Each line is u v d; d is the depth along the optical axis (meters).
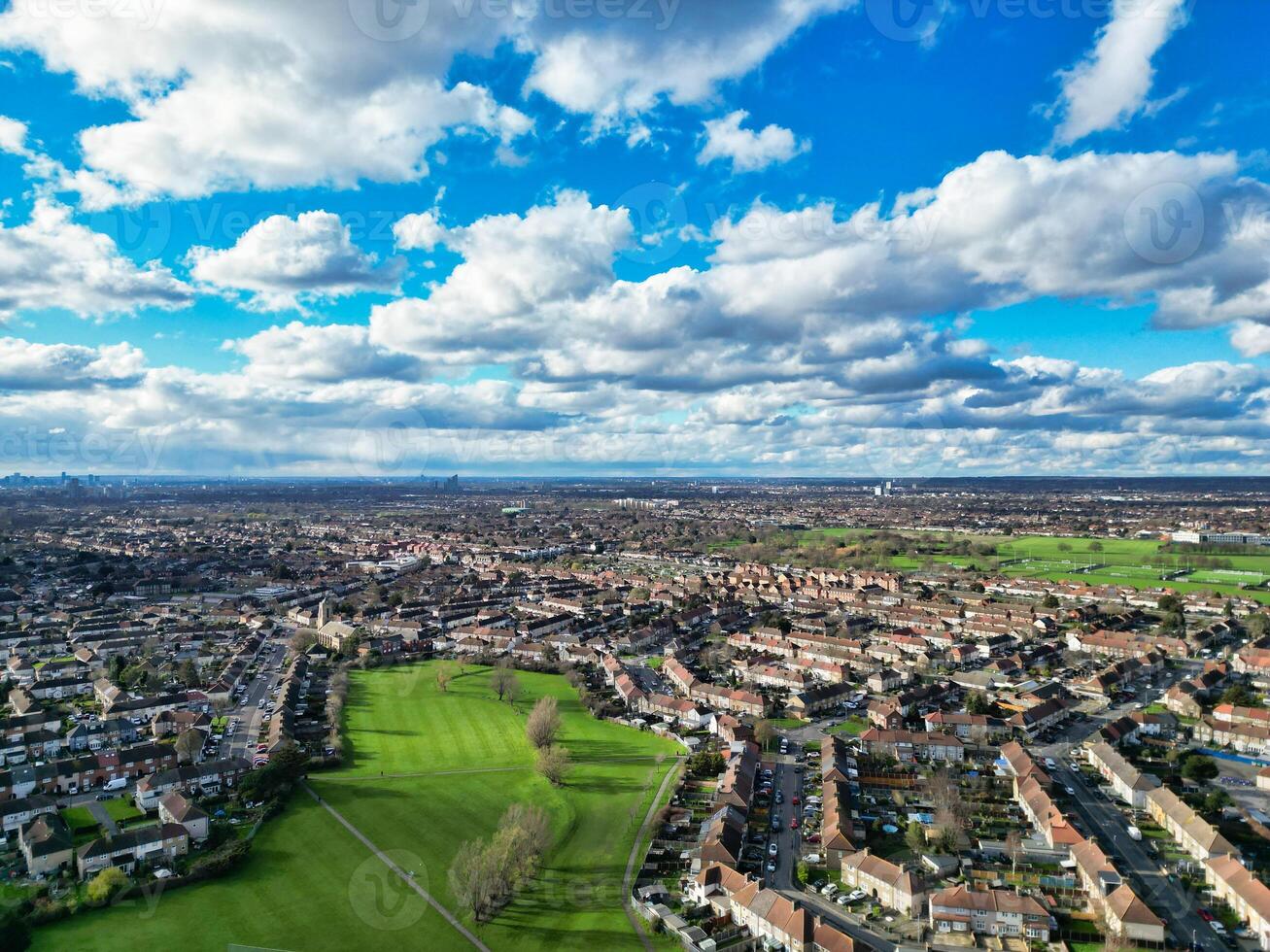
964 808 190.62
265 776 197.62
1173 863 168.88
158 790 196.88
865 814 192.50
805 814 192.75
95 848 163.62
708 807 194.12
